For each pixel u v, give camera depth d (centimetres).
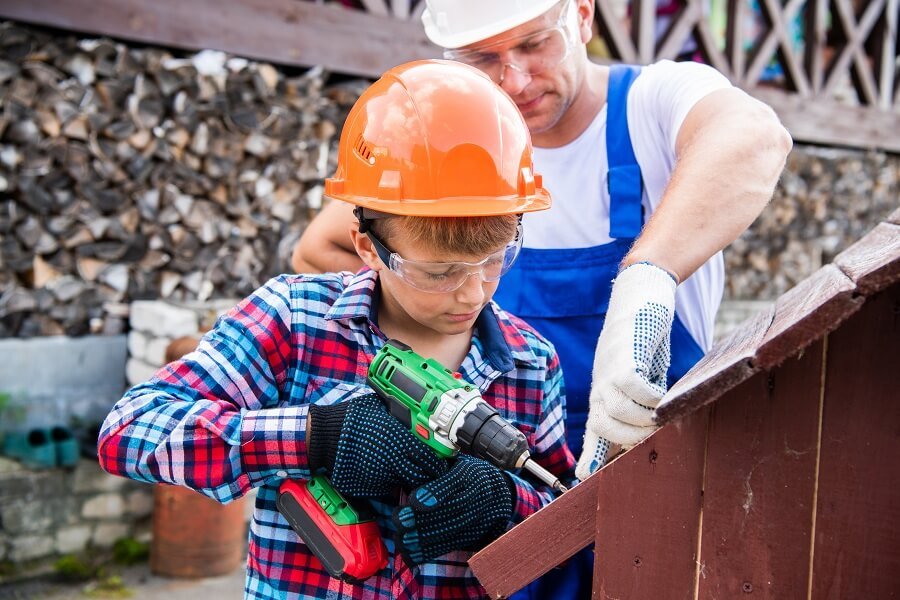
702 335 229
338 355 166
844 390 126
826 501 127
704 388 122
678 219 172
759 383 129
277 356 164
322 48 536
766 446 129
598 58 653
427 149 152
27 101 452
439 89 156
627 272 164
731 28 716
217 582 460
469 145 153
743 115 191
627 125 224
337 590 161
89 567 463
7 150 450
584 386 227
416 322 169
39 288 470
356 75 558
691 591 133
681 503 132
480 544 163
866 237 195
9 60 445
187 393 159
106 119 470
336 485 151
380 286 173
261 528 168
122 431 155
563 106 219
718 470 131
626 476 134
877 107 838
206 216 507
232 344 162
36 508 460
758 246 759
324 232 242
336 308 166
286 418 154
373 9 554
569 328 229
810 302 124
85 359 477
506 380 175
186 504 457
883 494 125
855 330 125
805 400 127
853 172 823
